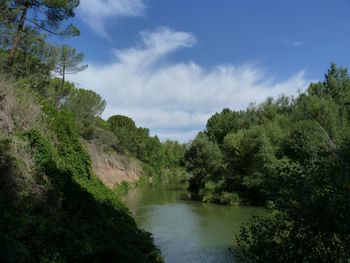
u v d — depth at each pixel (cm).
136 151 8738
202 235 2486
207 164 5575
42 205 1305
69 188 1580
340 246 716
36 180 1393
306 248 750
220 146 6531
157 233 2592
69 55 3406
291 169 871
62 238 1118
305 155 882
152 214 3422
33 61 2867
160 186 7019
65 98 4466
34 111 1681
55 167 1548
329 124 3500
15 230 962
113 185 5569
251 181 4003
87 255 1094
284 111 6344
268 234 828
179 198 4791
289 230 798
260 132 4366
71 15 2558
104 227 1520
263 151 3859
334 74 5831
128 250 1362
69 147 1873
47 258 967
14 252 864
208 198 4366
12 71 2272
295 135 3005
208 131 8456
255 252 829
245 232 898
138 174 7931
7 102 1559
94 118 5719
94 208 1622
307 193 738
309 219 732
